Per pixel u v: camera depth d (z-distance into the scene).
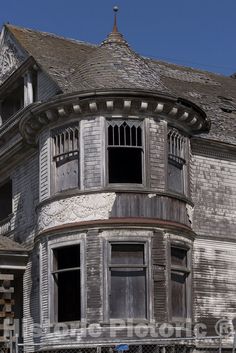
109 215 23.31
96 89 23.50
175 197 24.28
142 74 25.41
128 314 22.95
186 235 24.47
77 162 24.30
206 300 25.84
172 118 24.73
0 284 26.38
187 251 24.62
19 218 28.67
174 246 23.95
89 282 23.00
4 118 30.89
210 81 35.22
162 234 23.53
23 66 28.31
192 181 26.64
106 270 22.91
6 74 31.20
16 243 28.30
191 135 26.20
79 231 23.47
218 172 27.48
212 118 29.27
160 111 24.20
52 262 24.09
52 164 24.94
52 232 24.09
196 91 32.38
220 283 26.38
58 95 24.05
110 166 24.61
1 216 32.03
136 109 24.02
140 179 24.28
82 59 29.41
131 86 24.47
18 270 27.17
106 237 23.12
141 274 23.22
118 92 23.53
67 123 24.55
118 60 25.44
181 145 25.41
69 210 23.89
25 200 28.25
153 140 24.09
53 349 23.42
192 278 24.58
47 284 24.17
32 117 25.30
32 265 26.78
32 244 27.05
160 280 23.16
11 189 31.69
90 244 23.22
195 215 26.39
